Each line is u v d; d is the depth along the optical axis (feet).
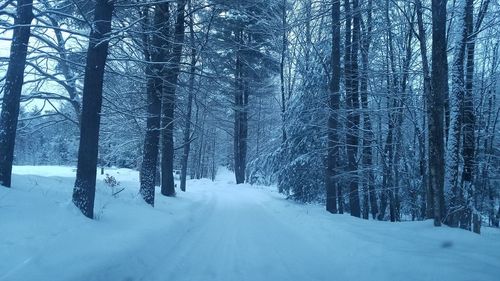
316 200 72.28
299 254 29.76
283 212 55.57
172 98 60.39
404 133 61.98
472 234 29.86
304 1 68.28
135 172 128.16
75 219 27.89
